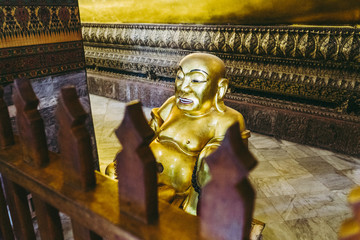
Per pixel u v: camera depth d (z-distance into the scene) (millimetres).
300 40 3936
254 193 546
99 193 749
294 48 4008
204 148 1792
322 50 3807
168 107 2146
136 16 5473
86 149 727
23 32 2057
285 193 2904
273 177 3221
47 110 2375
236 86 4793
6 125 1024
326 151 3998
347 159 3740
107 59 6355
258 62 4469
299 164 3559
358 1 3330
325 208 2668
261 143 4254
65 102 680
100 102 6266
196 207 1822
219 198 553
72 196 747
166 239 612
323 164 3566
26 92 820
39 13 2148
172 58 5355
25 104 810
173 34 5121
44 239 979
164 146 1972
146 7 5188
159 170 1957
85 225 744
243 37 4383
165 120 2104
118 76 6309
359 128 3756
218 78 1826
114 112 5570
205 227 597
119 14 5660
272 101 4465
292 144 4242
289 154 3867
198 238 613
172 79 5516
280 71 4297
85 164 735
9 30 1960
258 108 4578
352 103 3820
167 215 677
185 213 684
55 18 2291
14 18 1977
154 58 5602
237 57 4645
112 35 5988
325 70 3951
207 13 4590
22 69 2096
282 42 4070
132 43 5801
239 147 524
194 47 4969
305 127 4188
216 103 1872
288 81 4246
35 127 842
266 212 2598
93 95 6871
